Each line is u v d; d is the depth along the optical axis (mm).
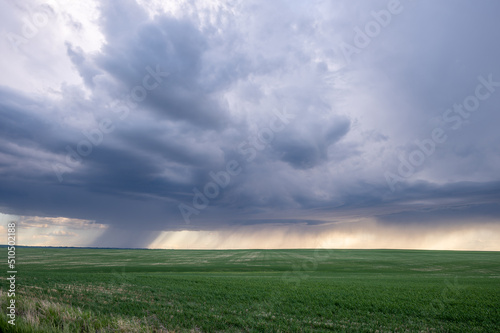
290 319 19250
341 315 20844
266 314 20469
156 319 17828
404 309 22516
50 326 9898
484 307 23156
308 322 18906
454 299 25812
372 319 20062
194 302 23297
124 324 12484
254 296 26062
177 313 19547
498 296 27328
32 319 10188
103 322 12039
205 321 18047
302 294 27406
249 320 18656
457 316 20781
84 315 12359
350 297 26234
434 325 19000
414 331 17609
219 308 21609
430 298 26141
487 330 18234
